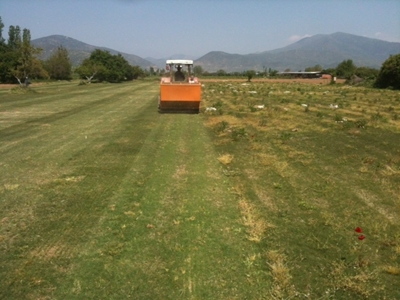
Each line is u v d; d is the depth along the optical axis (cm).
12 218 605
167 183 777
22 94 3175
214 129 1393
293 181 801
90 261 478
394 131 1377
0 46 6788
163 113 1842
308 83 6262
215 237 542
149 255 492
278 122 1573
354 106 2269
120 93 3456
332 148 1109
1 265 467
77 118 1689
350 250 509
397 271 459
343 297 412
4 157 982
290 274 453
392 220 608
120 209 641
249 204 667
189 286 428
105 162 932
